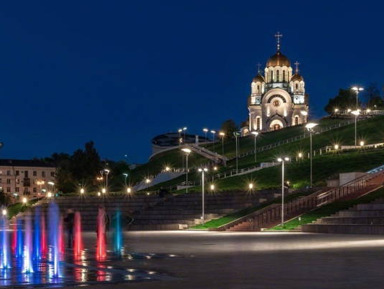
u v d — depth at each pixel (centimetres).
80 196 15212
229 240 6216
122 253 4634
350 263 3547
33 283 2845
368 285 2630
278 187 11738
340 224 7619
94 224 12512
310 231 7938
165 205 12550
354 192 9538
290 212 9175
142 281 2866
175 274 3134
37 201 16612
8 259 4203
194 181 16325
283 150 18462
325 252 4362
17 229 11400
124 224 11138
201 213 11288
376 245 5069
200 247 5181
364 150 14800
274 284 2695
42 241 6775
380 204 8112
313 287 2586
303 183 12469
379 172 10456
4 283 2855
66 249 5253
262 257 4031
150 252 4700
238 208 11031
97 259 4138
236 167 16600
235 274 3088
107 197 14500
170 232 9038
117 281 2875
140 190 17525
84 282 2850
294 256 4066
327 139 18500
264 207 9931
